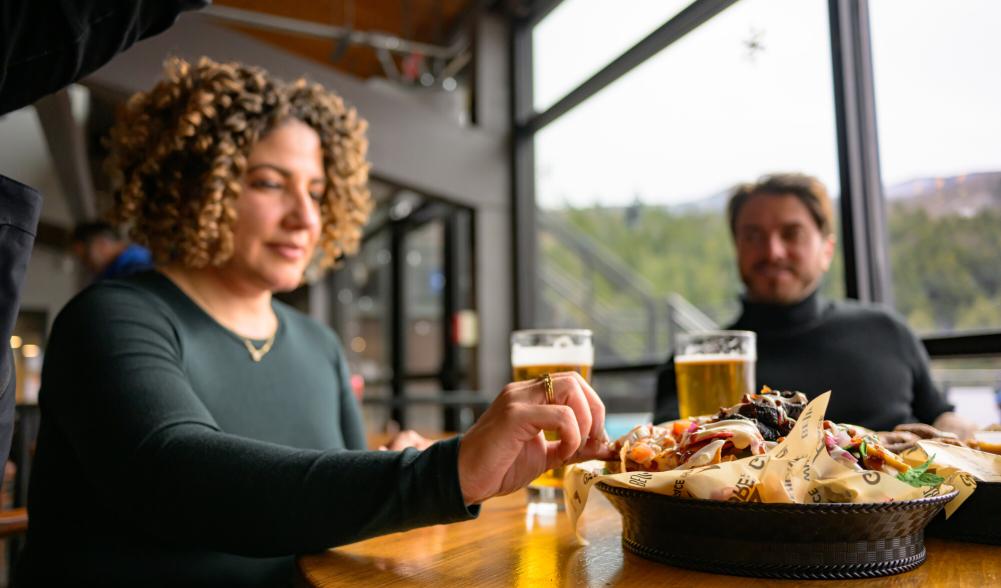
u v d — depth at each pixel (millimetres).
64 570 895
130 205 1139
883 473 663
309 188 1171
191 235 1043
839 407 1685
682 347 1033
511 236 4418
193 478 701
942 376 2164
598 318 3834
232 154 1060
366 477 675
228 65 1166
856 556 633
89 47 715
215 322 1043
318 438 1113
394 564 718
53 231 6633
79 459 845
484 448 662
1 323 635
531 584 643
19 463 1550
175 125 1081
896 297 2365
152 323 922
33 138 5621
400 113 4047
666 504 669
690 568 675
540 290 4293
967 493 739
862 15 2430
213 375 1002
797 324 1774
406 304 5840
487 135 4383
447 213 5184
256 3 4293
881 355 1729
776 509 616
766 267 1789
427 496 660
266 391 1058
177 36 3234
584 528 878
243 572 922
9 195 630
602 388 3721
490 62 4453
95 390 803
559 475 990
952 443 834
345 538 676
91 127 4652
